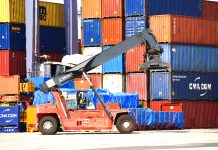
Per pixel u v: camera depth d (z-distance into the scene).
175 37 80.88
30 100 77.06
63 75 62.44
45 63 82.12
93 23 86.88
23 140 52.78
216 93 84.06
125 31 84.81
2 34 88.19
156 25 81.56
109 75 83.62
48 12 94.50
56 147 43.28
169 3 86.00
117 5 85.19
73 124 62.06
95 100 74.12
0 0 88.38
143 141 49.09
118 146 43.47
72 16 94.81
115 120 63.31
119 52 62.06
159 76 80.19
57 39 95.56
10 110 72.19
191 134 61.06
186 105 80.88
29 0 86.94
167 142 47.75
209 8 94.06
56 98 62.31
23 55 89.56
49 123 62.06
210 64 83.88
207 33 83.88
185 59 81.44
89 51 87.12
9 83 75.25
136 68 81.31
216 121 83.69
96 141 49.53
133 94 77.81
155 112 75.94
